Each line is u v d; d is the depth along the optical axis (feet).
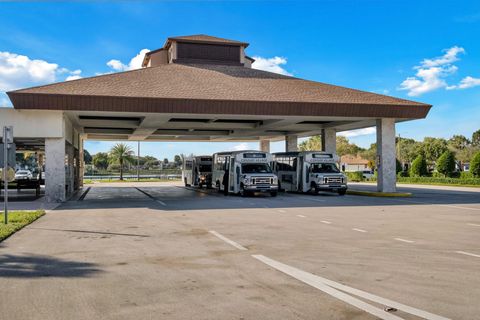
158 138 164.86
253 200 87.10
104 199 90.17
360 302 20.44
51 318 18.43
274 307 19.76
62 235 41.45
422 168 195.52
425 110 96.53
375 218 55.83
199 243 36.88
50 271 26.73
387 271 26.53
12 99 73.82
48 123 77.87
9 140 48.24
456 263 28.78
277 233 42.65
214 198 93.15
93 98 77.46
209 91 88.74
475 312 18.98
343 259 30.12
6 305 20.16
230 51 135.74
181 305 20.10
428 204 77.20
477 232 43.29
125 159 246.27
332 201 84.12
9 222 48.37
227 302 20.53
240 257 30.91
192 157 148.56
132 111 80.53
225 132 143.74
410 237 40.11
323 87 104.06
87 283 23.94
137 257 30.99
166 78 96.02
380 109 93.50
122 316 18.62
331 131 122.11
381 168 99.35
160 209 68.08
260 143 167.94
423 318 18.29
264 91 93.56
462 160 309.22
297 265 28.27
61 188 80.33
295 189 108.99
